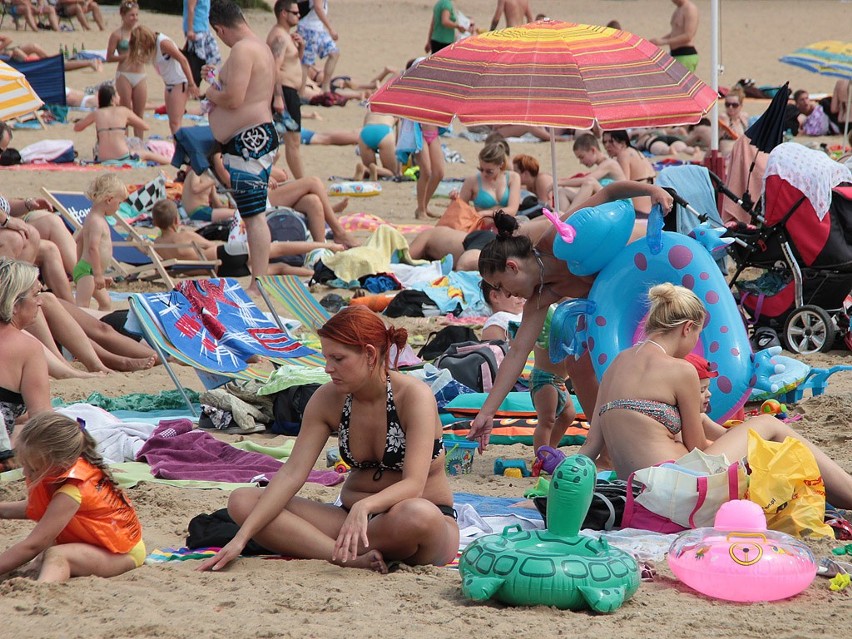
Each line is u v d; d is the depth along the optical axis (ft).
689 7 193.67
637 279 56.80
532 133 195.21
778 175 84.07
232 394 69.36
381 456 42.80
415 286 103.86
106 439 60.64
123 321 83.56
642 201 107.76
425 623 35.83
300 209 120.47
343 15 339.77
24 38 253.65
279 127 139.95
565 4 376.07
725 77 263.08
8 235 80.64
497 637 34.65
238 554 42.04
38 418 40.40
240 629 35.12
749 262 88.38
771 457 44.88
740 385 56.13
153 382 78.02
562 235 54.03
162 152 164.45
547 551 37.99
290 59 140.26
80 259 94.17
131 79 172.14
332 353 41.24
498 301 77.71
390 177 166.61
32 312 55.62
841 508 48.32
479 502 52.08
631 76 67.31
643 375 48.19
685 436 48.42
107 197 89.56
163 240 112.27
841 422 65.00
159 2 322.75
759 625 36.04
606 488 47.09
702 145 186.19
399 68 252.62
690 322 48.96
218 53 184.34
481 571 38.01
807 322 86.53
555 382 58.80
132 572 41.50
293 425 66.69
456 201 120.37
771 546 39.11
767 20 345.31
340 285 107.14
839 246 85.25
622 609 37.55
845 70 169.37
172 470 57.06
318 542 42.78
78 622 35.99
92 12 282.36
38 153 156.87
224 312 76.89
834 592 39.86
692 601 38.83
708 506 44.65
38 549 40.19
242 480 56.18
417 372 68.08
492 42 69.15
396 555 42.24
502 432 64.34
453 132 203.31
